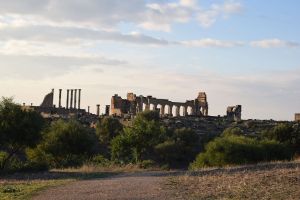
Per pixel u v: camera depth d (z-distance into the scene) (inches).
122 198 658.2
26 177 1198.3
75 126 2364.7
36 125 1624.0
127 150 2222.0
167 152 2753.4
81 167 1542.8
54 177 1159.0
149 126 2301.9
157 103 5733.3
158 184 837.2
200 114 5846.5
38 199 677.9
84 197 681.6
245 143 1648.6
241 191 689.0
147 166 1545.3
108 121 3373.5
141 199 644.7
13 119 1577.3
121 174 1198.9
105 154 2655.0
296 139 2326.5
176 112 5851.4
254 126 3853.3
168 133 3361.2
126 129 2284.7
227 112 5915.4
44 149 2164.1
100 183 898.7
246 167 1078.4
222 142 1631.4
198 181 852.6
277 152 1760.6
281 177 802.8
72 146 2266.2
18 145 1612.9
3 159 1603.1
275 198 623.8
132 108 5590.6
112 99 5703.7
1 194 756.0
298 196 631.2
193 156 2908.5
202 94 6077.8
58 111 5502.0
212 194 679.1
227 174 936.3
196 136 3198.8
